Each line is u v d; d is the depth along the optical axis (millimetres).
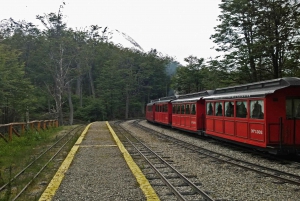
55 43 47156
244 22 26578
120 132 26188
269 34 24453
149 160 12781
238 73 28828
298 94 12594
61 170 10641
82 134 23875
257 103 13312
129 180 9359
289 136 12500
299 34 23594
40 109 56812
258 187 8469
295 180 9094
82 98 66000
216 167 11281
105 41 76375
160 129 31219
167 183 8664
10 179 8930
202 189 8352
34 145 17641
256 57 25953
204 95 21484
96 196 7777
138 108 70062
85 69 60312
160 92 74562
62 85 46312
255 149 14430
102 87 64938
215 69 29625
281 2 23953
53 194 7867
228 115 16375
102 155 14055
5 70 31859
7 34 59906
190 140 20828
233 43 28016
